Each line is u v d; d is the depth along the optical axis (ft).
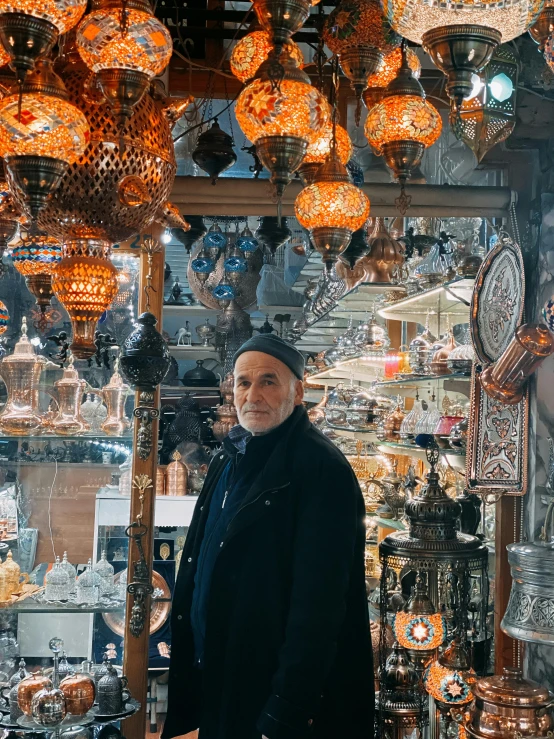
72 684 9.88
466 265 11.14
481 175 11.50
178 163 11.49
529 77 9.70
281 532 7.62
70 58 5.53
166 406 17.34
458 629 9.70
